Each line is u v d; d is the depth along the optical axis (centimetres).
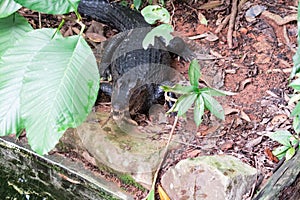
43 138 160
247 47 307
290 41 307
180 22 332
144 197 207
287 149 209
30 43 174
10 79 173
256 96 267
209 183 198
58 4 162
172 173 208
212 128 244
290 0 338
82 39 170
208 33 321
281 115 251
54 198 229
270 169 216
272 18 325
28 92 162
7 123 174
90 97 163
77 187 220
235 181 196
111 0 367
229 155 218
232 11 332
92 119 238
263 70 287
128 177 214
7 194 235
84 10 339
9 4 171
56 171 223
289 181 181
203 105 198
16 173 237
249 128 244
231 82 280
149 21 200
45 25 322
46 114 160
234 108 258
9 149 232
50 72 163
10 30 187
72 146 227
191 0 350
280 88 272
